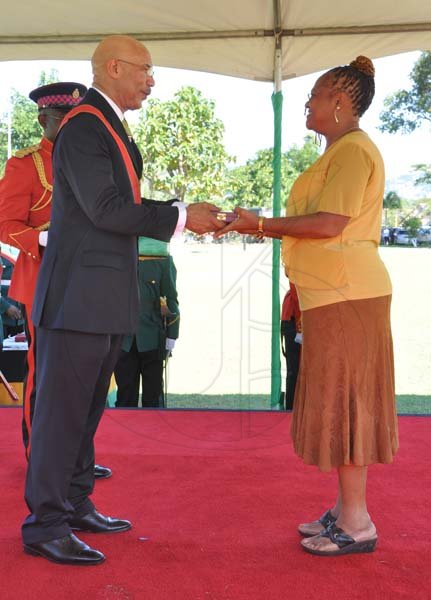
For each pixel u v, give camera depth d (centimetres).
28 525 252
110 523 276
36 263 325
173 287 461
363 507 257
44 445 247
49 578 235
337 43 494
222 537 270
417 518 291
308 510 299
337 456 248
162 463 362
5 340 514
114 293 246
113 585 230
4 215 322
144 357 471
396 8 462
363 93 251
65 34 496
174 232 247
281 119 505
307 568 243
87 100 253
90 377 249
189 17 477
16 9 468
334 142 253
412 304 1212
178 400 485
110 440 402
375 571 241
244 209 249
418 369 820
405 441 407
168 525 282
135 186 259
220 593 225
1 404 494
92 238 244
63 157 240
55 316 244
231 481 336
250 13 474
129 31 495
